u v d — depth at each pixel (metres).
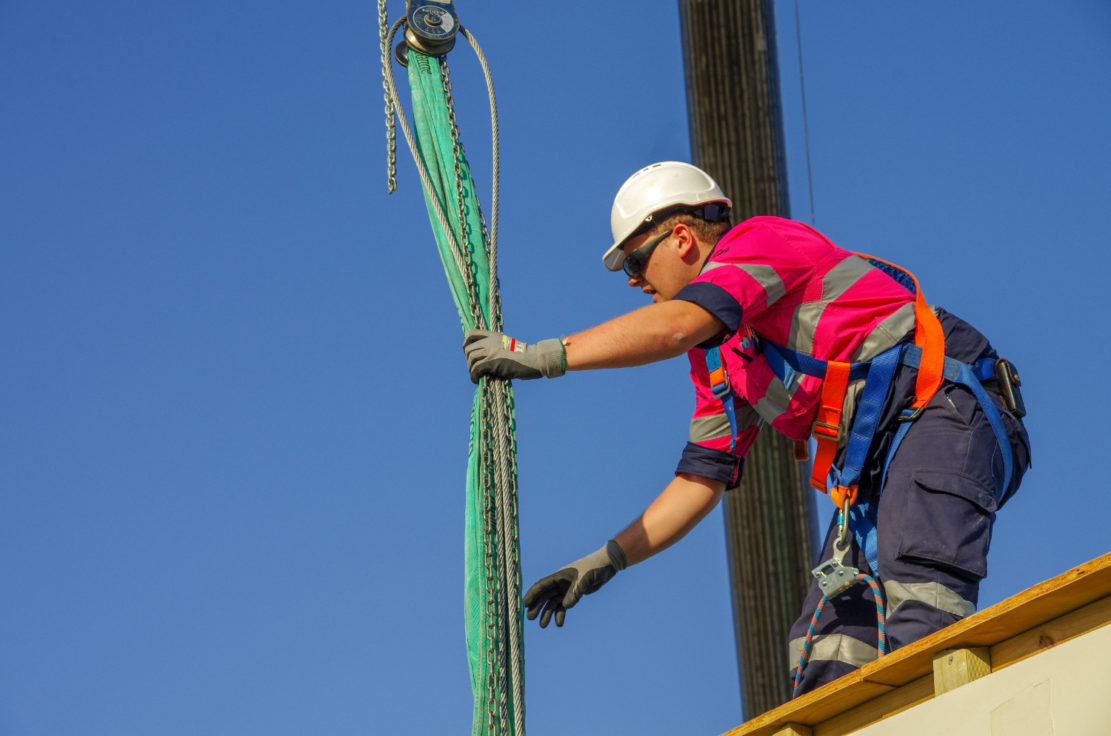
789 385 8.46
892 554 7.74
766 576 14.50
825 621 8.55
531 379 8.09
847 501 8.26
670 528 9.80
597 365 7.93
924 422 8.05
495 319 8.67
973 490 7.73
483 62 9.34
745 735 7.11
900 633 7.57
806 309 8.30
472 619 7.96
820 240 8.52
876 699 6.60
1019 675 5.84
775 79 14.30
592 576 9.64
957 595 7.59
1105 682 5.50
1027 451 8.29
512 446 8.09
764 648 14.46
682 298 8.00
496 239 8.88
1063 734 5.56
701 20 14.27
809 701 6.66
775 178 14.12
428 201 9.02
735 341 8.80
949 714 6.05
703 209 9.17
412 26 9.41
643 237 9.22
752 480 14.63
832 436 8.36
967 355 8.24
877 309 8.28
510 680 7.84
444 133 9.23
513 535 8.02
